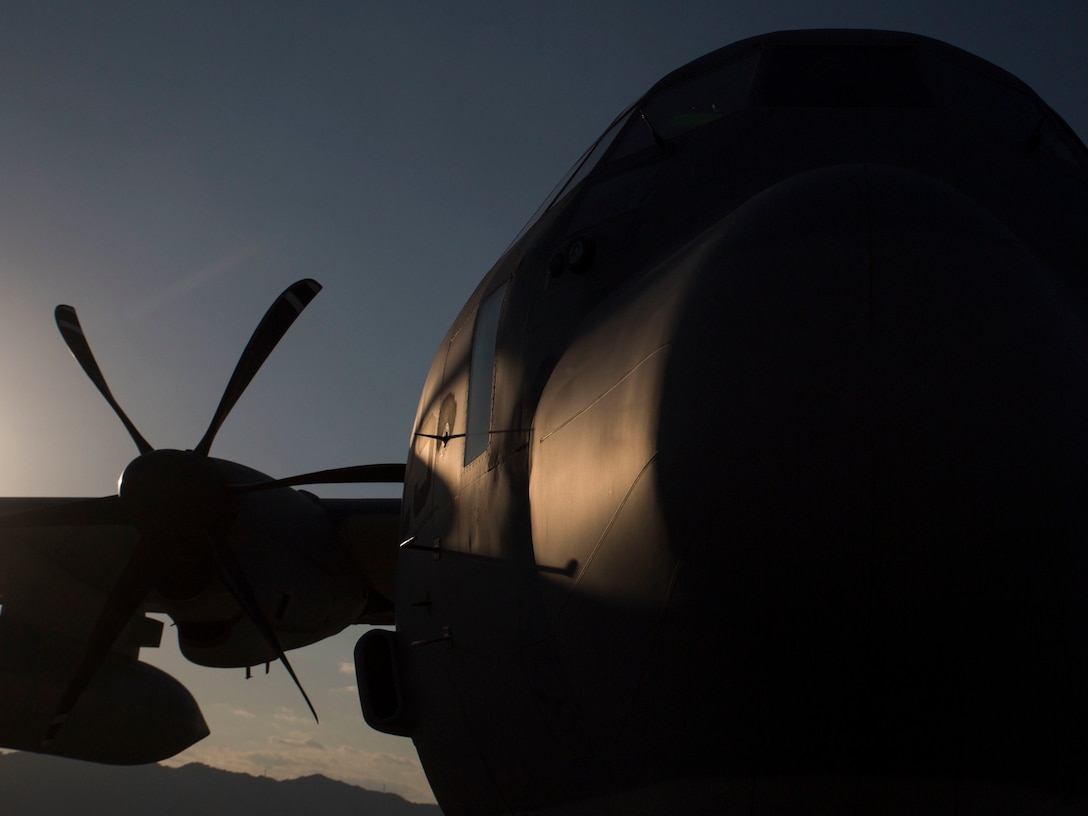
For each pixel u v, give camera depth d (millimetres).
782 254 3039
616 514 3068
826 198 3203
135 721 10359
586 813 3439
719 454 2756
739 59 5398
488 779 4281
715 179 4242
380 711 5488
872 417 2641
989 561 2539
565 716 3521
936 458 2586
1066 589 2549
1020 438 2598
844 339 2760
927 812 2676
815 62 5176
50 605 10203
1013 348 2705
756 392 2771
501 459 4352
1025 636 2547
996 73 5414
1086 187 4402
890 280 2840
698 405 2850
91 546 10242
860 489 2600
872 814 2705
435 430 5605
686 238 3963
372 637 5809
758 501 2676
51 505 10961
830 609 2604
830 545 2604
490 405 4707
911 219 3037
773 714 2701
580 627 3262
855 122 4469
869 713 2631
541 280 4645
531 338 4402
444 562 4883
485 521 4410
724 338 2910
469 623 4441
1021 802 2650
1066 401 2664
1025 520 2551
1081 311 3117
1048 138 4887
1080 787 2676
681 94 5371
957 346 2701
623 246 4258
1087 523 2584
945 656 2564
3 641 9891
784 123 4512
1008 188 4043
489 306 5297
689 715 2826
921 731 2621
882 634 2576
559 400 3752
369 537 9578
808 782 2723
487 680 4203
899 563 2562
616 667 3057
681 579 2781
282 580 8734
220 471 8352
